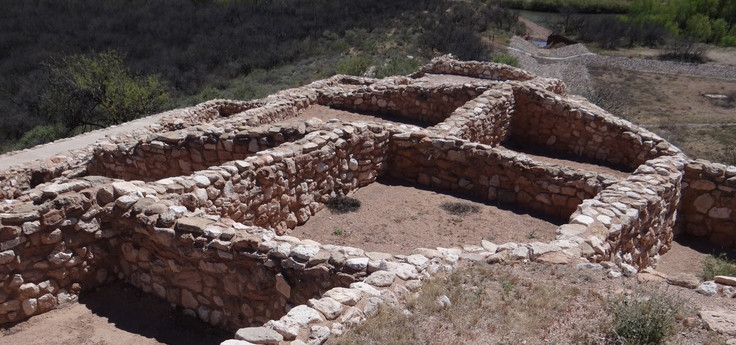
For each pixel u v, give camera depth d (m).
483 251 6.24
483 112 11.92
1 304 6.09
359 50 36.34
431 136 9.76
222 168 7.68
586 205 7.48
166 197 6.88
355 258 5.49
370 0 48.59
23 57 34.75
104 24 42.19
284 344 4.17
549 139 13.12
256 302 5.90
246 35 39.75
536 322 4.74
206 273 6.13
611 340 4.49
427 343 4.41
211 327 6.18
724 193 8.85
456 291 5.15
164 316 6.35
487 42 41.66
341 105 15.52
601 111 13.16
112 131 15.47
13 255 6.08
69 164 12.04
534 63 38.75
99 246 6.71
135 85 26.89
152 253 6.51
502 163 9.11
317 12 45.25
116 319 6.32
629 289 5.24
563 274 5.58
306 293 5.56
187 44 39.22
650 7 57.91
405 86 14.65
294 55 36.44
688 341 4.45
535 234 8.10
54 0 47.22
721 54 43.78
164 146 10.42
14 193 11.39
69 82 28.28
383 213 8.79
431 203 9.12
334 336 4.34
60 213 6.37
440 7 48.75
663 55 43.06
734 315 4.73
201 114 15.84
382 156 10.01
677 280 5.49
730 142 23.95
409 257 5.64
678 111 29.16
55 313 6.39
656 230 8.13
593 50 44.97
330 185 9.15
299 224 8.60
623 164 11.84
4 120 26.67
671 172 8.80
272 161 8.11
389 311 4.70
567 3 65.69
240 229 6.17
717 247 8.97
